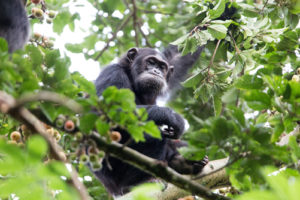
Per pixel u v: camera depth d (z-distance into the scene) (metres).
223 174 12.05
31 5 14.91
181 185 8.91
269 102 9.09
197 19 13.54
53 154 7.30
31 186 5.58
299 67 12.67
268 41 12.48
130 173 13.62
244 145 8.48
